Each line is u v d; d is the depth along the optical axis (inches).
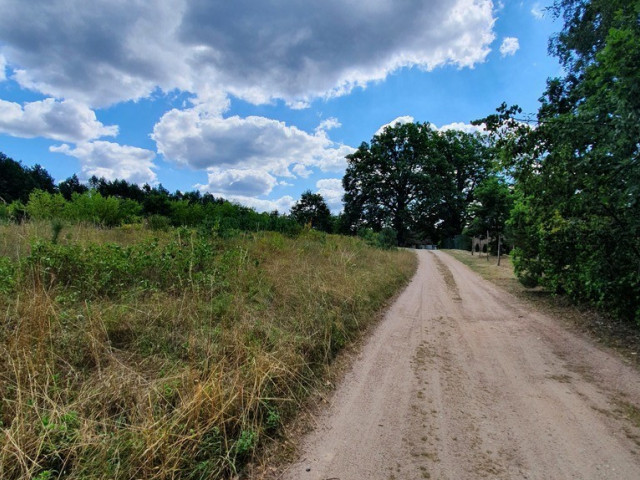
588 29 459.5
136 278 228.4
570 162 240.4
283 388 151.0
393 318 295.7
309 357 185.8
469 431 130.9
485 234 1004.6
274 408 135.1
